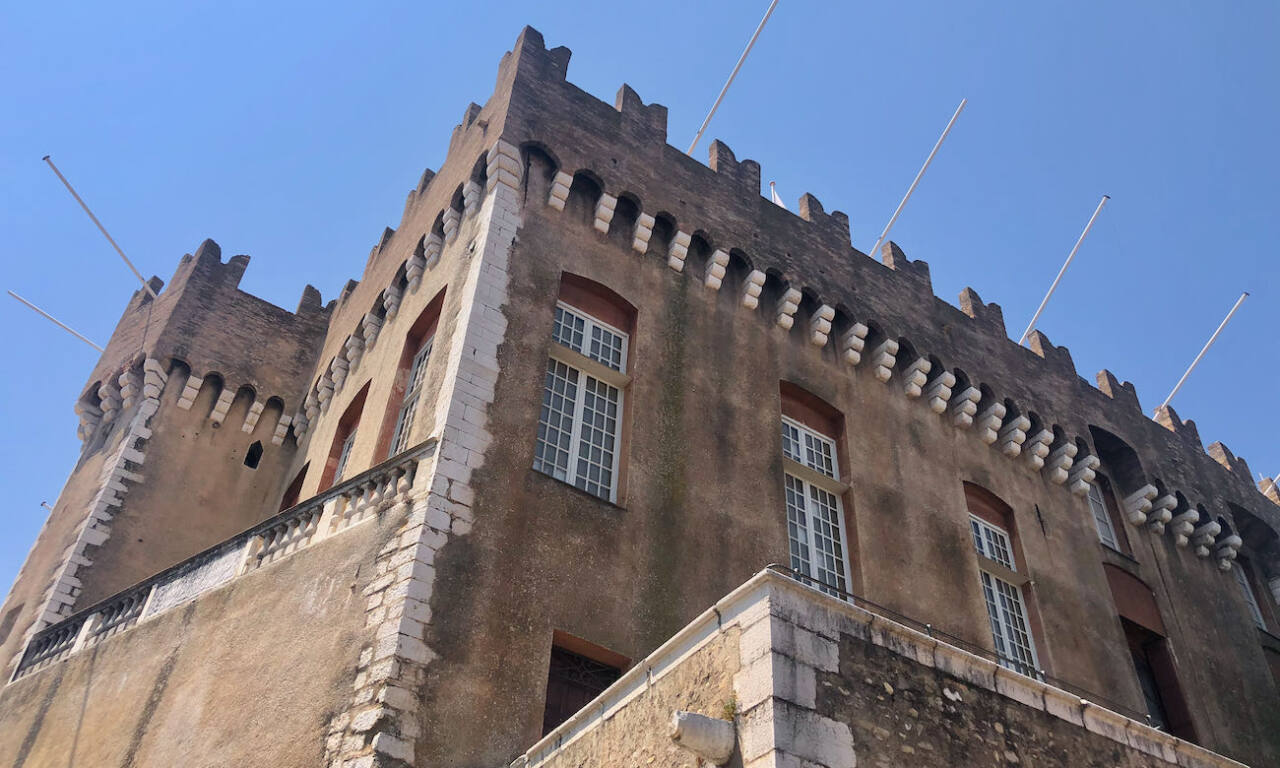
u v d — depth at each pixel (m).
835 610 10.08
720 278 21.22
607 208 20.28
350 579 14.81
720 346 20.38
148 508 23.50
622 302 19.64
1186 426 30.55
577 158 20.53
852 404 21.89
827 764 8.90
